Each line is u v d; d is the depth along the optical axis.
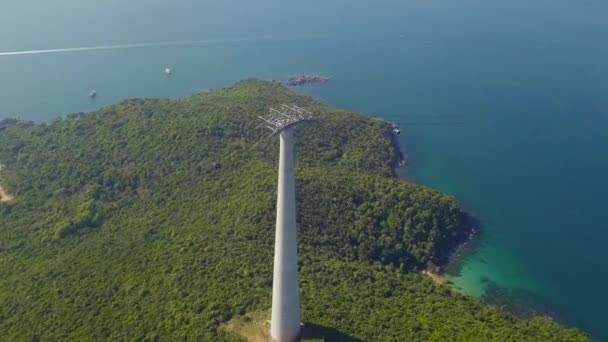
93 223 156.75
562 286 148.75
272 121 81.81
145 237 143.88
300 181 161.25
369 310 116.00
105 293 121.06
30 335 112.31
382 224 156.38
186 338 101.75
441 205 166.62
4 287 130.25
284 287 90.31
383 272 139.25
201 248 131.25
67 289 124.50
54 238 149.62
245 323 102.81
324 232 149.25
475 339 108.50
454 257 159.25
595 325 135.50
